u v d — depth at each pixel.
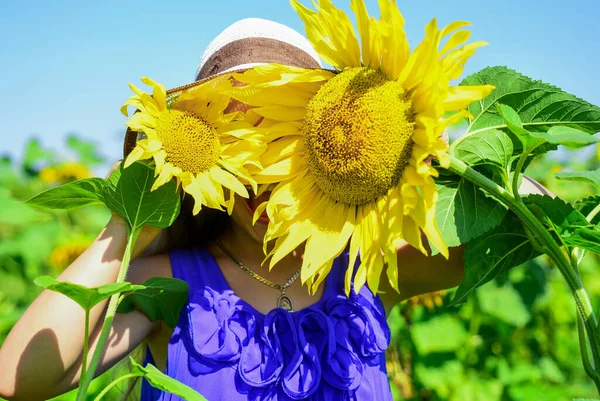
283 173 1.46
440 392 3.21
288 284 1.80
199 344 1.61
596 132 1.45
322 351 1.66
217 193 1.39
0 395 1.54
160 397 1.66
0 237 3.36
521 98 1.47
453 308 3.32
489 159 1.44
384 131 1.30
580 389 3.38
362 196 1.39
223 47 1.75
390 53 1.32
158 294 1.61
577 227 1.40
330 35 1.39
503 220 1.53
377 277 1.36
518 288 3.32
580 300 1.38
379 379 1.76
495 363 3.29
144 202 1.44
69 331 1.56
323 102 1.38
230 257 1.83
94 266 1.58
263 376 1.61
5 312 3.28
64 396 2.90
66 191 1.44
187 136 1.36
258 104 1.45
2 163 3.69
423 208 1.27
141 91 1.36
